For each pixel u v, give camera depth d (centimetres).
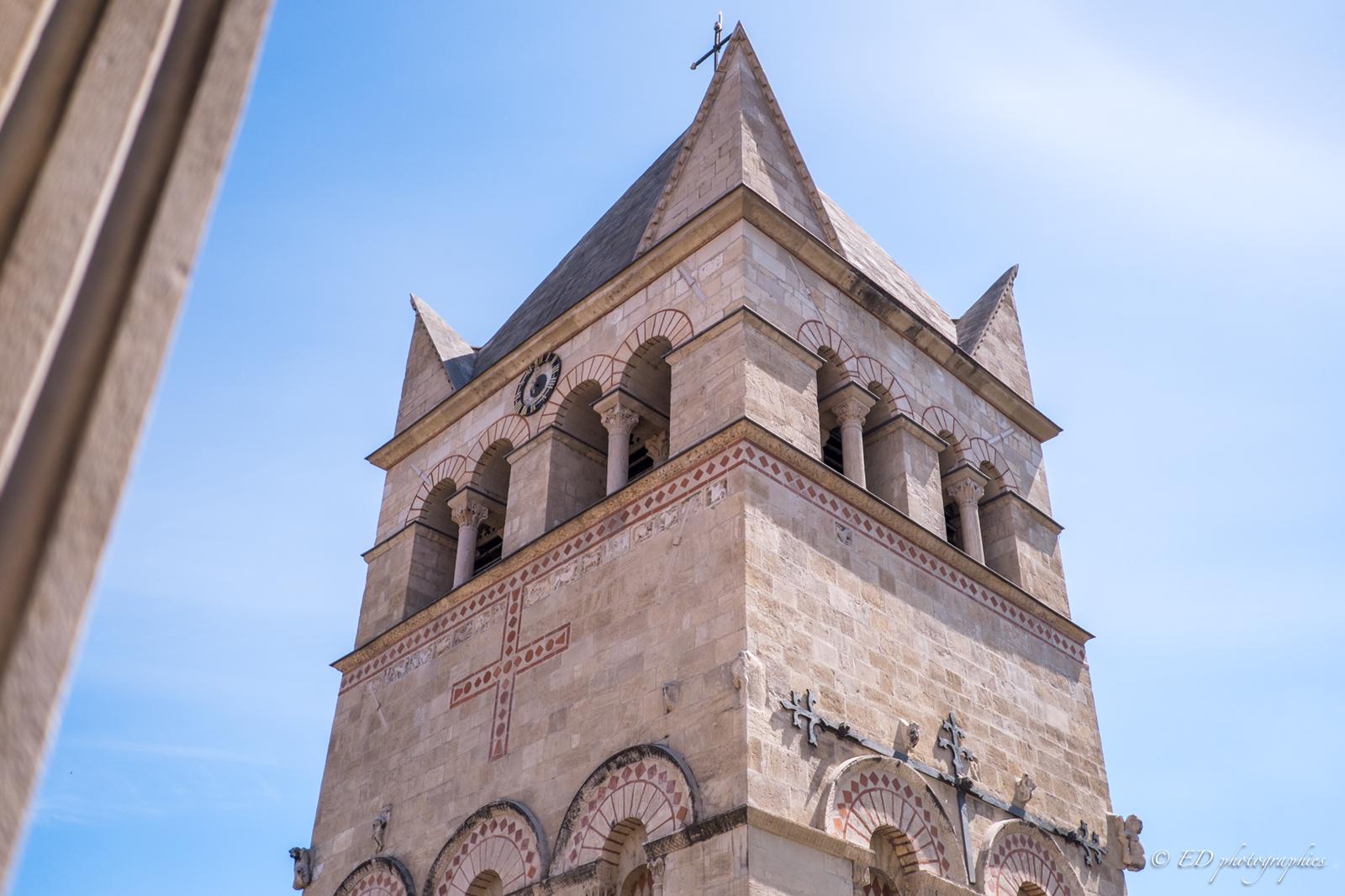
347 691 3291
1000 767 2753
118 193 361
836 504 2742
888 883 2388
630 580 2669
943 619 2844
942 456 3312
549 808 2525
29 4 351
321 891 2953
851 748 2419
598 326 3262
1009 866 2598
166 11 388
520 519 3086
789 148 3394
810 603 2522
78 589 318
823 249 3133
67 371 335
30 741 298
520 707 2745
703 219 3072
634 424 3039
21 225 333
